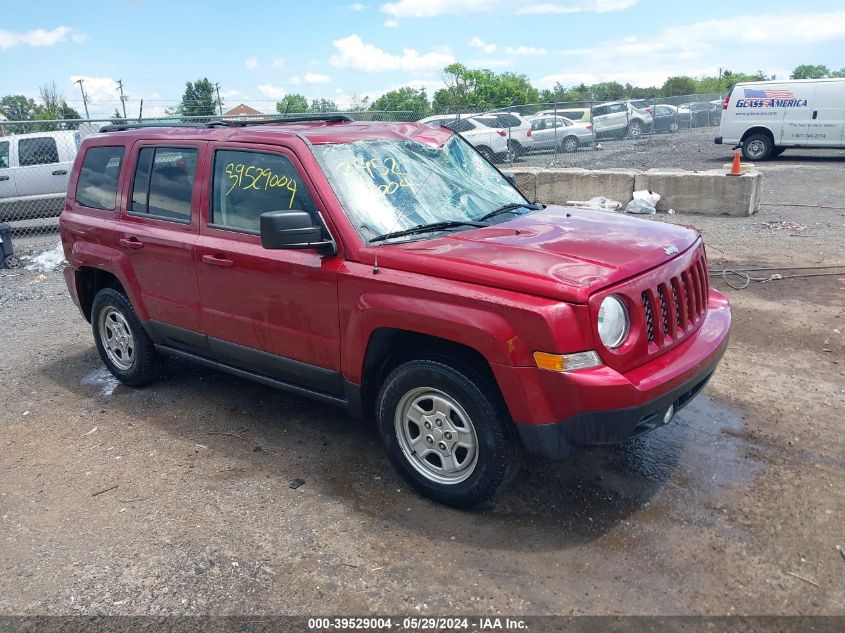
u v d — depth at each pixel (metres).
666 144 25.91
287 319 4.16
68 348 6.86
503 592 3.12
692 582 3.12
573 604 3.02
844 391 4.98
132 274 5.16
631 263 3.43
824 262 8.30
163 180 4.95
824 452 4.18
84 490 4.16
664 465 4.11
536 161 21.86
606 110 27.58
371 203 4.02
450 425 3.65
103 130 5.77
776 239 9.70
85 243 5.55
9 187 14.30
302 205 4.04
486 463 3.50
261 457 4.46
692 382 3.56
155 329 5.18
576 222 4.21
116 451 4.64
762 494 3.77
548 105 24.19
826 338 5.95
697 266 3.94
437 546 3.46
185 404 5.34
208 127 4.94
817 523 3.49
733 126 19.69
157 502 3.99
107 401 5.48
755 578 3.12
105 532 3.72
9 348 6.95
